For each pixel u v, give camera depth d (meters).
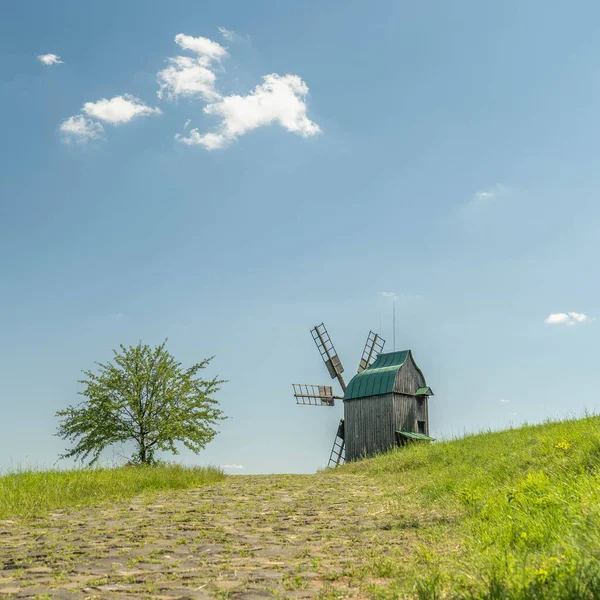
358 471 22.64
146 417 28.58
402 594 4.89
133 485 15.48
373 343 49.50
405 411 39.91
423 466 18.72
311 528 9.27
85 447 27.75
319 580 5.80
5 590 5.41
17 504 11.78
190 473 19.11
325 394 48.34
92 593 5.28
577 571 4.60
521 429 20.31
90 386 28.47
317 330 50.53
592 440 11.83
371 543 7.83
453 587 4.84
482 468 14.23
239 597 5.17
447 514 9.84
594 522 6.17
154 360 29.48
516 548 6.16
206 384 30.39
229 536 8.54
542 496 8.21
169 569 6.36
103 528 9.26
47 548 7.62
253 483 18.27
